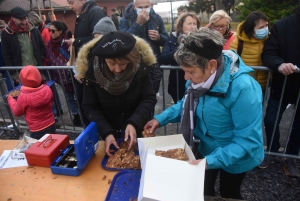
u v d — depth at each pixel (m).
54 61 3.96
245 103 1.24
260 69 2.36
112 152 1.58
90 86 1.70
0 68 3.34
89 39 3.07
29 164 1.54
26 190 1.34
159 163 1.11
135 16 3.28
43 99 2.33
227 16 2.69
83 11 3.17
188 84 1.55
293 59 2.23
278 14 6.28
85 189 1.32
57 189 1.33
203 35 1.14
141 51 1.66
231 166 1.39
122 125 1.89
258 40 2.55
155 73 2.14
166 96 5.16
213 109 1.36
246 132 1.25
